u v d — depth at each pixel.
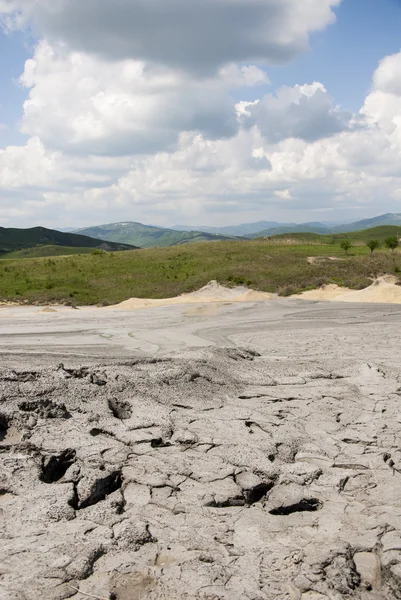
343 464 6.07
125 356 13.07
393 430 7.24
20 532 4.38
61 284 43.00
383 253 56.56
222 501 5.07
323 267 46.72
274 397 8.73
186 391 8.55
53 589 3.69
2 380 7.79
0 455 5.85
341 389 9.31
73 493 5.11
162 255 58.75
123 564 4.02
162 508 4.91
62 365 9.01
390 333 18.08
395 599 3.79
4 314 26.84
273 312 25.95
